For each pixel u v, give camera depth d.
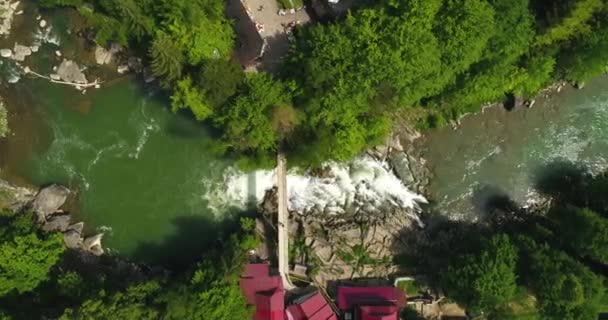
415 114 56.41
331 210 56.72
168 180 57.34
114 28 50.31
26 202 56.00
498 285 47.69
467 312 54.12
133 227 56.97
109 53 55.56
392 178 57.31
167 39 47.41
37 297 50.94
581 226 48.34
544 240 51.41
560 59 52.19
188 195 57.28
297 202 56.66
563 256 48.22
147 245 56.72
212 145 56.53
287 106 49.19
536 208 57.19
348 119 50.75
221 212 57.03
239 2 52.34
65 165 57.06
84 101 57.06
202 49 48.22
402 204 57.31
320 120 50.41
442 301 55.47
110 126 57.28
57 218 55.56
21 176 56.56
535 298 49.75
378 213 56.97
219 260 50.38
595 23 48.28
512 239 51.44
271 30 54.50
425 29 47.03
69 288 49.25
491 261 48.28
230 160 56.94
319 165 55.97
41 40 56.19
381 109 50.72
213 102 49.28
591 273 47.09
